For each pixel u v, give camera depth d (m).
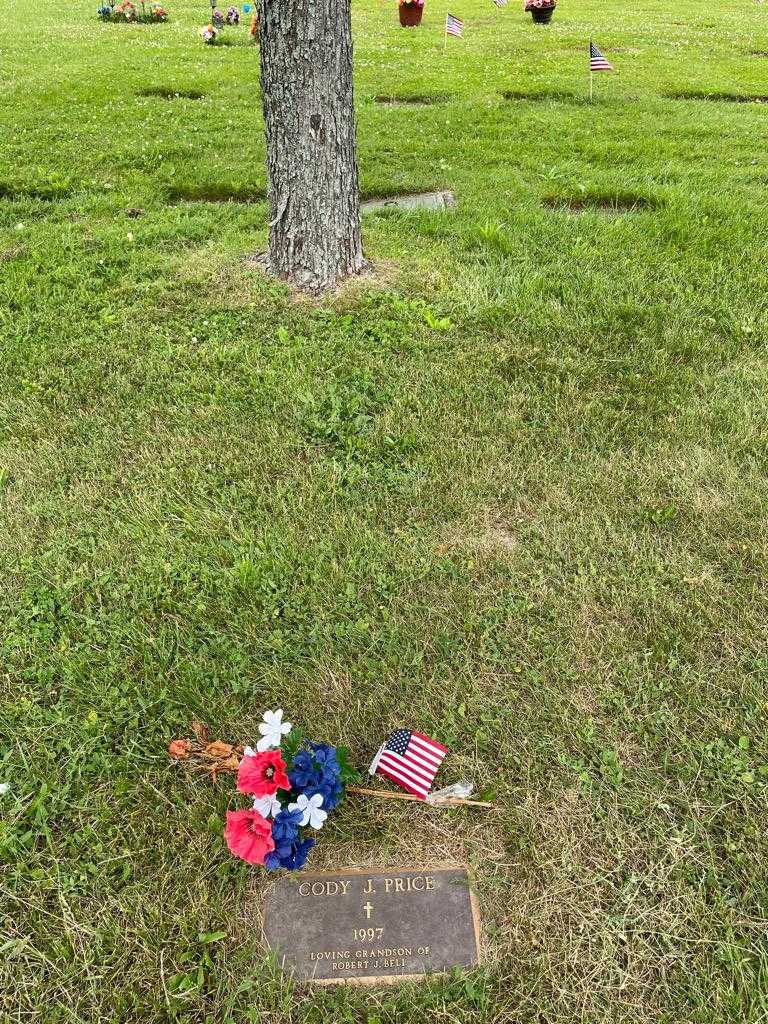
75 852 2.22
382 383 4.22
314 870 2.19
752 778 2.35
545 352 4.47
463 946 2.03
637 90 11.54
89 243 5.84
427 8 23.28
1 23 18.95
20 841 2.24
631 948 2.01
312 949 2.03
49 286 5.22
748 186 7.25
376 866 2.20
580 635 2.81
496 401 4.07
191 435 3.84
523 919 2.07
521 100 10.95
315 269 5.02
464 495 3.45
